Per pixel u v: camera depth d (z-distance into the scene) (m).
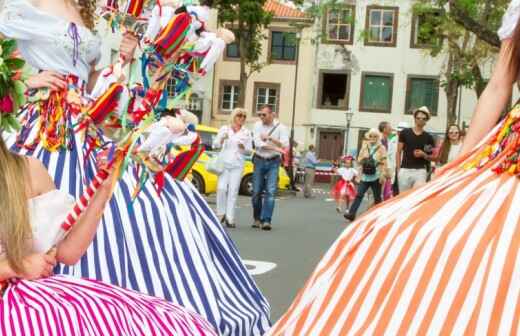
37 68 4.52
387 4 52.75
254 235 13.51
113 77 3.97
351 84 53.41
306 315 3.08
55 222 3.22
